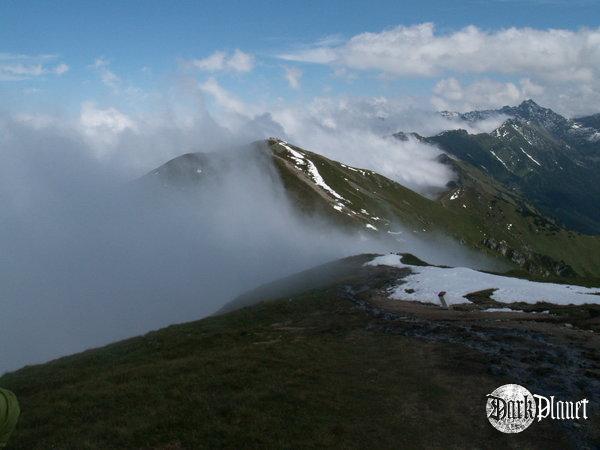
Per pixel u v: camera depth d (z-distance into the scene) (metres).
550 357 27.27
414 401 22.36
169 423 19.45
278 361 28.02
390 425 20.00
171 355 33.56
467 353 28.61
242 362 27.72
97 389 24.77
